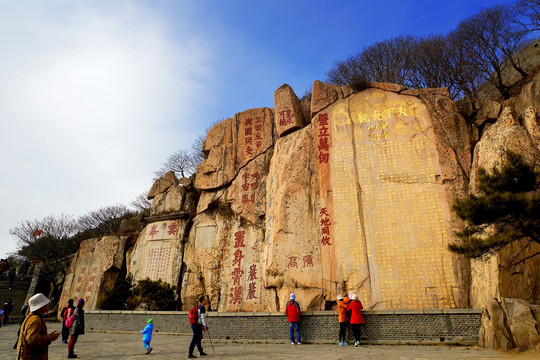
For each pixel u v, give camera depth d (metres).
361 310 10.86
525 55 23.84
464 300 11.62
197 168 19.98
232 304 15.87
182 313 14.29
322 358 7.75
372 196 13.95
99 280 22.11
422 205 13.26
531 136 11.39
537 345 7.59
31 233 32.59
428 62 23.30
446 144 14.09
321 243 13.81
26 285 29.55
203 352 8.88
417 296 12.09
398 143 14.59
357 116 15.66
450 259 12.22
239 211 17.50
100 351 9.99
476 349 8.95
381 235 13.24
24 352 4.20
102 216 37.50
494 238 7.67
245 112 19.78
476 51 22.50
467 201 7.81
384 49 25.42
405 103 15.34
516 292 8.94
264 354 8.76
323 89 16.73
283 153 16.38
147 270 19.55
